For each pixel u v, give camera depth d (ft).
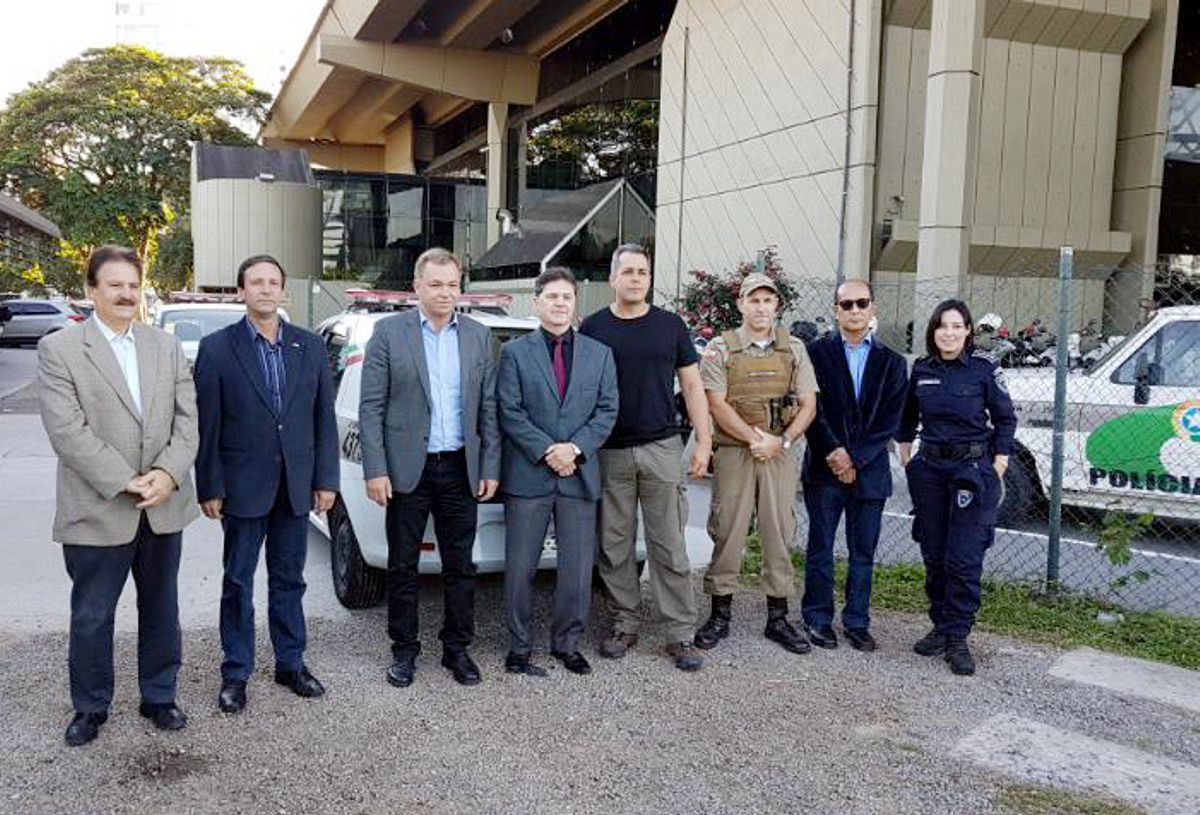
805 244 50.24
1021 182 50.21
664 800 11.98
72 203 132.67
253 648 14.90
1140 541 25.79
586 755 13.16
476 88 98.48
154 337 13.44
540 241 77.30
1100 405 24.82
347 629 18.29
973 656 17.19
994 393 16.92
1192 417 23.44
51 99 138.51
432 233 107.45
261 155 102.06
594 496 16.25
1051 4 48.47
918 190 47.65
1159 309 25.89
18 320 106.11
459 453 15.72
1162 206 58.03
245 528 14.49
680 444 16.87
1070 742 13.80
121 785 12.08
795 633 17.66
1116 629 18.52
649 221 75.72
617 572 17.11
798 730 14.07
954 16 40.19
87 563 12.96
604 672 16.28
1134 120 51.65
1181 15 57.00
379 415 15.48
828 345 17.67
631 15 80.53
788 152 51.24
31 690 14.93
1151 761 13.25
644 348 16.46
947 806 11.96
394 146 147.02
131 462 13.03
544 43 94.27
